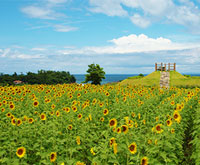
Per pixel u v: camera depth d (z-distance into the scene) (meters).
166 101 10.76
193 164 5.96
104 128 6.96
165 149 4.79
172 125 5.83
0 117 6.97
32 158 5.08
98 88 13.93
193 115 9.55
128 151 4.15
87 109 7.83
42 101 9.82
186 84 31.92
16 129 5.71
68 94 10.96
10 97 9.96
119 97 11.82
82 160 5.29
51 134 5.45
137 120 7.57
